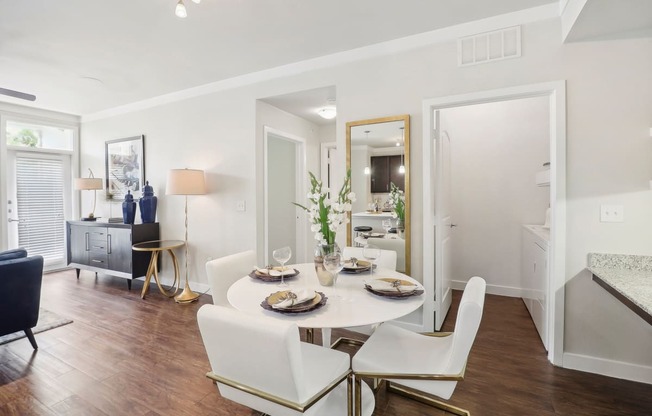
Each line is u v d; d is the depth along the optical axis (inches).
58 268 201.2
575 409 70.5
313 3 86.6
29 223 188.2
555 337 87.9
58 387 80.6
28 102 175.5
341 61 117.5
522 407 71.4
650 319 53.0
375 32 103.0
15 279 94.5
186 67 130.1
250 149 141.3
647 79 79.8
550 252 90.5
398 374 55.4
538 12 88.7
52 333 111.2
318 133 196.9
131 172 179.2
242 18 93.7
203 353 97.2
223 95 147.2
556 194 86.7
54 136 197.6
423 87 103.9
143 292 149.3
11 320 94.3
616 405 71.8
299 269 90.7
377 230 114.7
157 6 87.0
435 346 64.5
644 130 80.1
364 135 113.7
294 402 46.3
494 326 114.4
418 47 104.3
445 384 54.3
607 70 82.7
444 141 124.2
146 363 91.6
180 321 121.6
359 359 60.0
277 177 188.2
